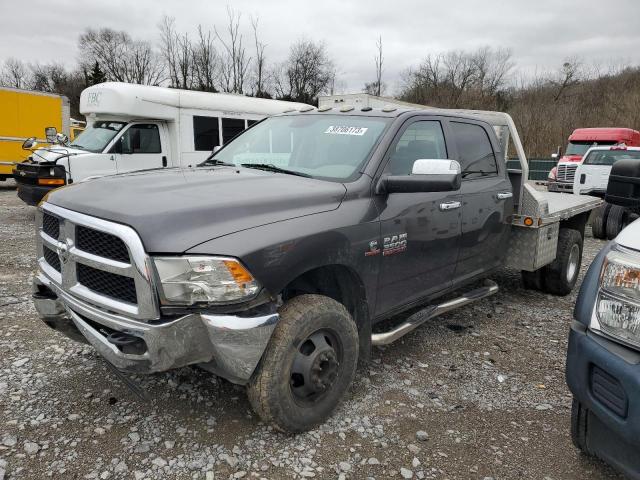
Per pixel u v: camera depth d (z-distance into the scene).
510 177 5.25
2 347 3.97
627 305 2.16
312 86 49.38
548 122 37.44
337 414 3.22
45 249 3.21
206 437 2.93
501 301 5.73
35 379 3.50
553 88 47.47
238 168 3.80
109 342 2.61
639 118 35.81
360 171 3.41
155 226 2.47
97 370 3.65
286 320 2.79
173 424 3.04
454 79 48.03
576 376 2.34
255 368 2.72
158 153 11.01
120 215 2.54
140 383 3.50
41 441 2.83
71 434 2.91
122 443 2.85
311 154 3.77
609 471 2.76
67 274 2.82
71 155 9.68
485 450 2.93
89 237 2.70
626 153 14.59
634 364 2.08
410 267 3.69
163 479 2.58
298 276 2.99
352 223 3.13
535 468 2.78
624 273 2.19
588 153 15.22
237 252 2.52
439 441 3.00
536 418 3.29
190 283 2.44
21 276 5.99
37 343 4.07
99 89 10.38
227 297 2.49
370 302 3.40
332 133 3.83
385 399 3.44
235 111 12.27
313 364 2.90
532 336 4.69
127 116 10.52
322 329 2.97
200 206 2.64
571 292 6.22
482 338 4.59
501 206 4.76
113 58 64.25
